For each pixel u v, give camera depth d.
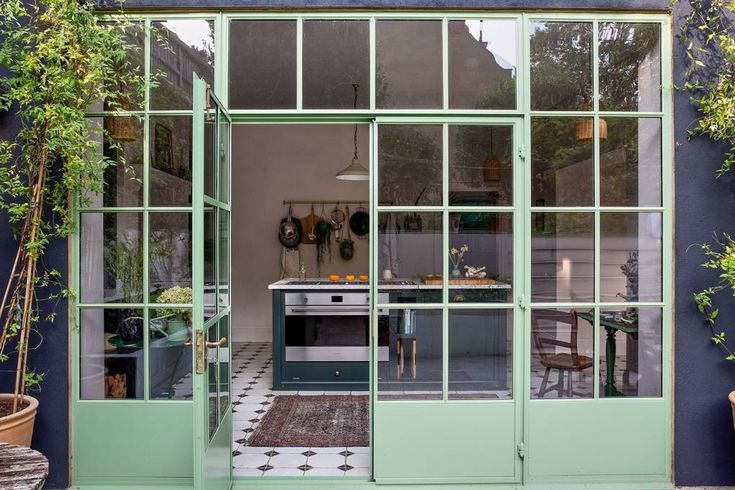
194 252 2.13
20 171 2.51
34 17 2.56
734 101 2.57
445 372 2.73
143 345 2.69
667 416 2.72
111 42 2.50
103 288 2.70
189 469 2.67
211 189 2.39
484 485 2.72
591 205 2.75
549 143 2.75
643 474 2.71
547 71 2.76
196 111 2.14
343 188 7.36
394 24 2.76
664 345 2.72
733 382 2.70
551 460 2.71
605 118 2.77
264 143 7.34
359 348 4.68
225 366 2.66
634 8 2.72
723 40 2.60
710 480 2.71
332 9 2.75
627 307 2.74
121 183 2.71
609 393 2.73
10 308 2.48
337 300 4.68
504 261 2.75
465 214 2.75
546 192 2.74
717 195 2.71
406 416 2.72
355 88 2.76
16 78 2.41
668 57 2.74
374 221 2.73
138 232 2.71
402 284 2.74
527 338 2.72
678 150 2.72
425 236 2.75
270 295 7.32
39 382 2.64
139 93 2.65
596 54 2.76
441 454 2.72
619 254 2.75
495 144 2.76
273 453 3.19
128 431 2.67
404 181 2.75
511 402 2.72
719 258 2.68
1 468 1.62
